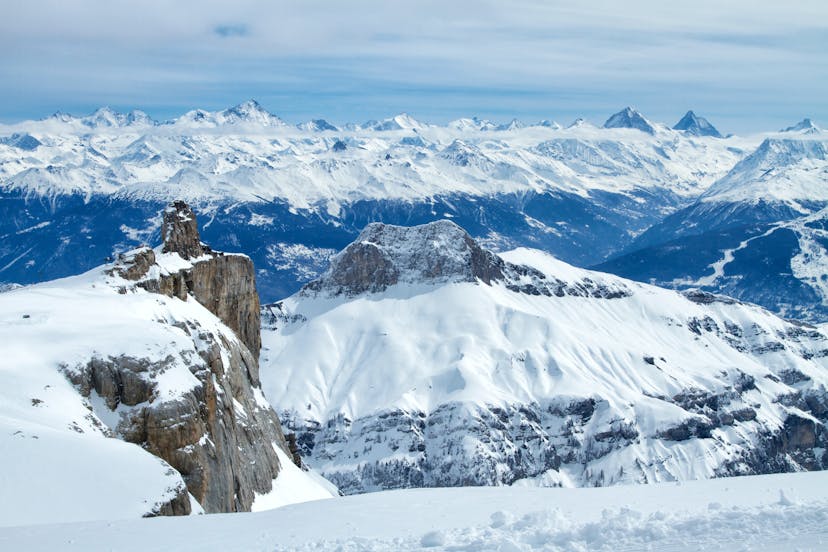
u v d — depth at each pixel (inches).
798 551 2084.2
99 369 5054.1
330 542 2561.5
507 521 2679.6
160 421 4977.9
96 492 3791.8
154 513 3794.3
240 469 5964.6
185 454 5009.8
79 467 3882.9
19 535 2817.4
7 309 5565.9
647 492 3289.9
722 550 2176.4
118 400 5024.6
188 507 4057.6
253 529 2861.7
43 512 3550.7
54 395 4719.5
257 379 7770.7
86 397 4926.2
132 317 5935.0
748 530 2326.5
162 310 6363.2
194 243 7780.5
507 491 3484.3
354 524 2859.3
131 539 2733.8
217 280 7815.0
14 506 3545.8
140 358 5191.9
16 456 3811.5
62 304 5802.2
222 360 6555.1
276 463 6924.2
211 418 5516.7
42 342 5118.1
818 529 2276.1
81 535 2802.7
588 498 3196.4
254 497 6107.3
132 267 6761.8
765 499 2989.7
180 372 5334.6
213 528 2893.7
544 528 2524.6
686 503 2974.9
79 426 4633.4
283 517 3056.1
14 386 4633.4
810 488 3191.4
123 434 4884.4
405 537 2583.7
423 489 3678.6
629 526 2433.6
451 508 3110.2
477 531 2559.1
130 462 4069.9
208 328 6943.9
